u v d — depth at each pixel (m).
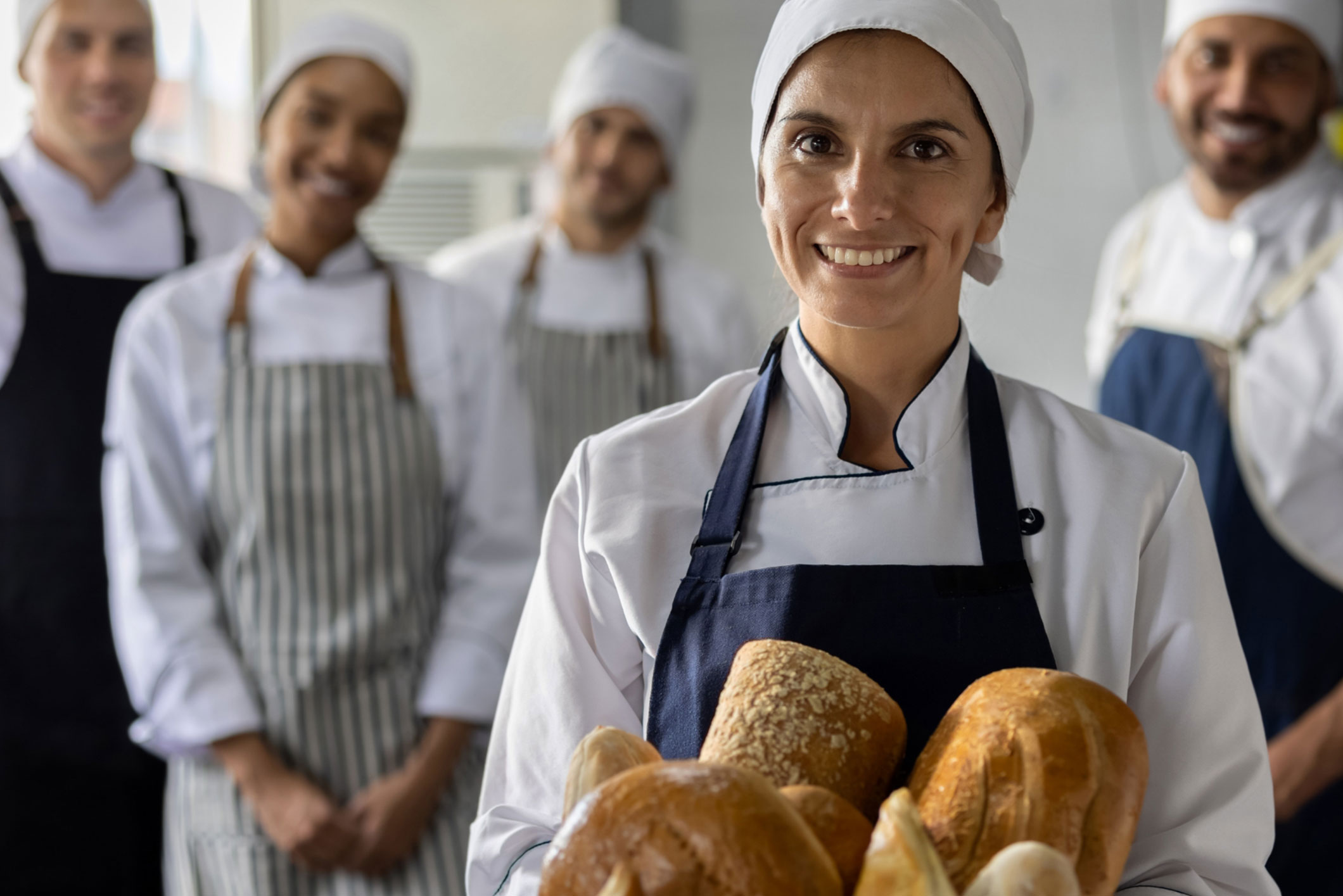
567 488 1.08
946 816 0.69
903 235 0.92
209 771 1.96
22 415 2.25
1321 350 2.10
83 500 2.24
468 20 3.59
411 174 3.64
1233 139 2.20
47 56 2.34
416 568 2.04
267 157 2.12
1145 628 0.98
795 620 0.94
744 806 0.60
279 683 1.95
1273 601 2.09
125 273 2.42
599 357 2.77
